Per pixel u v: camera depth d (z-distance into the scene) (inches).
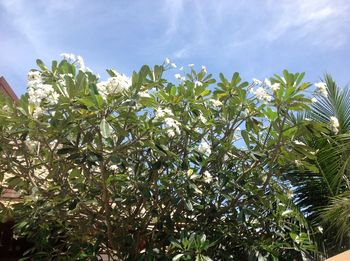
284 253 265.9
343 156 275.3
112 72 239.9
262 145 255.3
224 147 258.5
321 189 281.6
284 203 261.9
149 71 229.9
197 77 272.1
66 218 253.1
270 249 248.7
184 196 243.0
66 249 281.0
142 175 250.5
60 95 219.6
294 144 244.5
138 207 254.1
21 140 230.1
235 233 261.0
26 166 241.1
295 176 278.1
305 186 284.5
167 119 228.2
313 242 263.4
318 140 275.9
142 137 231.5
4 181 273.1
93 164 220.7
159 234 258.7
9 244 303.3
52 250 273.3
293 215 260.1
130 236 256.2
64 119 218.5
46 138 228.7
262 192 252.7
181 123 244.2
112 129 222.1
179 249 237.1
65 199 240.2
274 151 247.3
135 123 227.3
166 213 255.0
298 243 254.7
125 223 255.9
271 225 259.9
